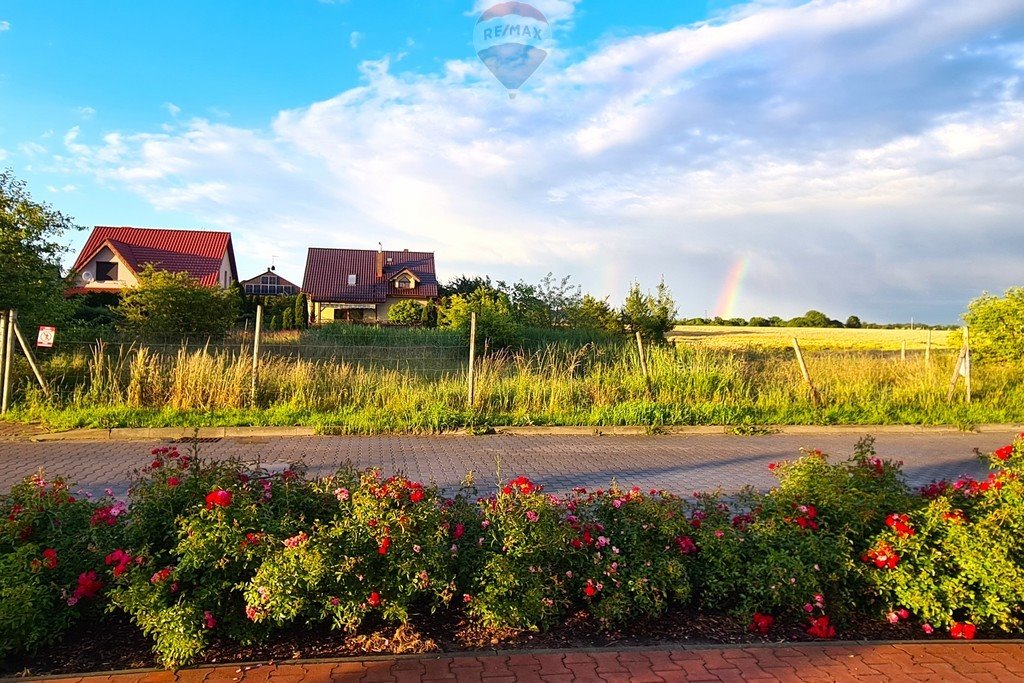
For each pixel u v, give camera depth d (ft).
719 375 48.29
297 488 13.76
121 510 12.55
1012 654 11.90
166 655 10.69
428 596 13.07
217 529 11.55
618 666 11.12
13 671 10.68
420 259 196.95
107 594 11.01
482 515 13.74
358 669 10.84
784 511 14.38
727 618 13.14
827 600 12.99
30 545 11.64
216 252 163.63
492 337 64.90
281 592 11.09
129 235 161.79
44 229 44.06
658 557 13.19
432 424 37.93
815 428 41.16
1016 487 13.87
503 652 11.57
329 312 181.57
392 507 12.58
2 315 38.52
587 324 83.82
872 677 10.94
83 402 38.93
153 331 67.46
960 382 51.21
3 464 27.81
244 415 38.37
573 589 13.10
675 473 28.27
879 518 14.20
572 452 32.94
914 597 12.67
